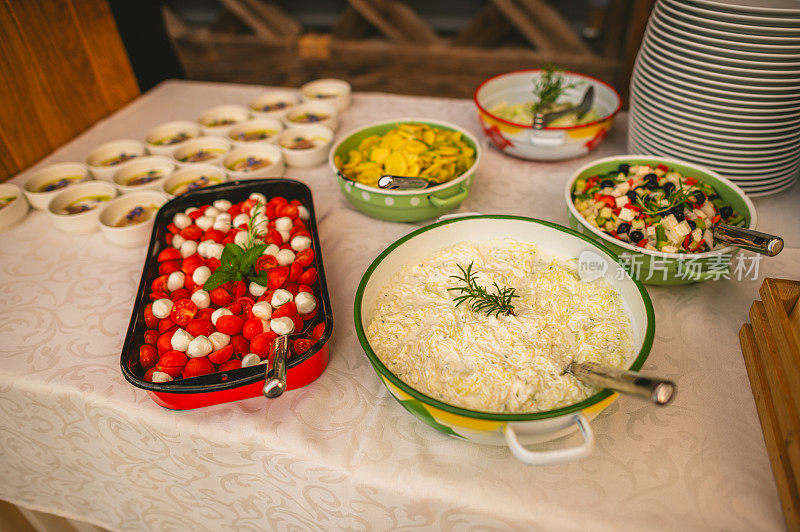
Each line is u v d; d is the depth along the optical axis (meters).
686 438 0.67
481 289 0.74
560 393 0.63
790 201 1.05
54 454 0.89
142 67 1.71
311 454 0.68
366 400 0.74
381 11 3.27
